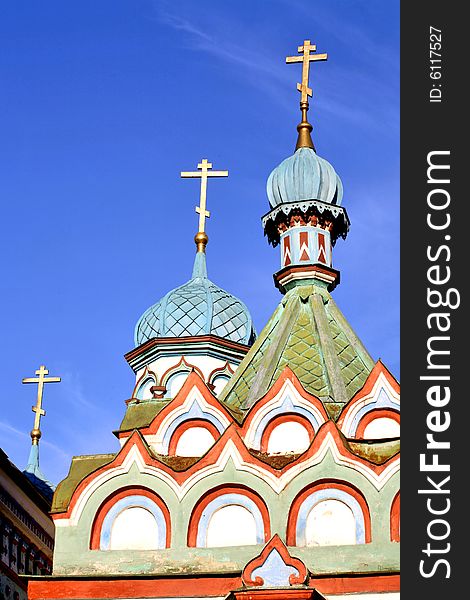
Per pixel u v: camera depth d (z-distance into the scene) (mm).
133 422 27172
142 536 23641
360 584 22578
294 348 27203
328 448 23672
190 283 36906
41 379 38281
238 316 36312
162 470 23953
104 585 23234
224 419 25266
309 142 30766
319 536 23172
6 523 30953
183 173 36875
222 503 23688
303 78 31500
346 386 26188
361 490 23312
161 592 23062
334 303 28516
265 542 23281
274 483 23609
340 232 30062
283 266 29250
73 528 23766
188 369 34906
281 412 25000
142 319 36281
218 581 22969
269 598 21516
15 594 31250
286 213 29500
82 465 25016
